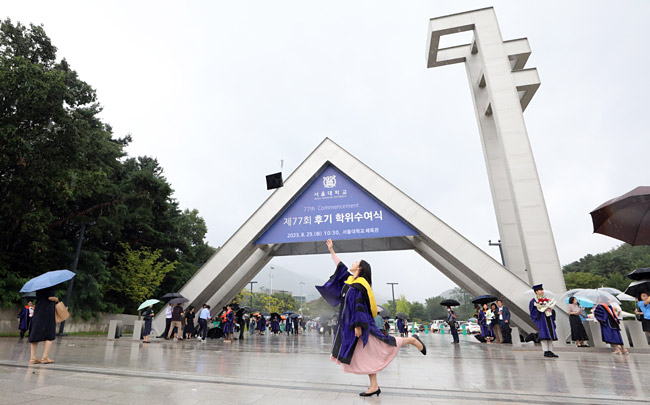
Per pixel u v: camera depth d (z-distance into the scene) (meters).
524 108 24.53
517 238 20.89
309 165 19.66
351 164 19.27
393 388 4.75
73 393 4.07
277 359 8.62
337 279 4.54
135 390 4.31
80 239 21.22
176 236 31.70
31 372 5.61
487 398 4.15
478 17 21.20
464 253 16.88
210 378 5.30
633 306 41.75
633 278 12.81
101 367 6.38
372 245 23.31
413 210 17.94
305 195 19.67
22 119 17.52
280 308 77.50
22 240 19.72
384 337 4.09
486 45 20.53
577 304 13.04
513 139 18.56
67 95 18.05
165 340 16.34
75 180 18.91
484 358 9.68
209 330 19.59
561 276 16.11
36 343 6.77
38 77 17.08
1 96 16.52
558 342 14.43
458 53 25.25
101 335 20.83
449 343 17.86
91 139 22.38
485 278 16.50
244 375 5.74
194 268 36.28
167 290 32.22
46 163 17.94
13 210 17.42
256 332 32.50
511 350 12.86
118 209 25.69
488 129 23.23
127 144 33.88
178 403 3.68
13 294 17.39
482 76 23.31
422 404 3.77
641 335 12.10
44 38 19.91
